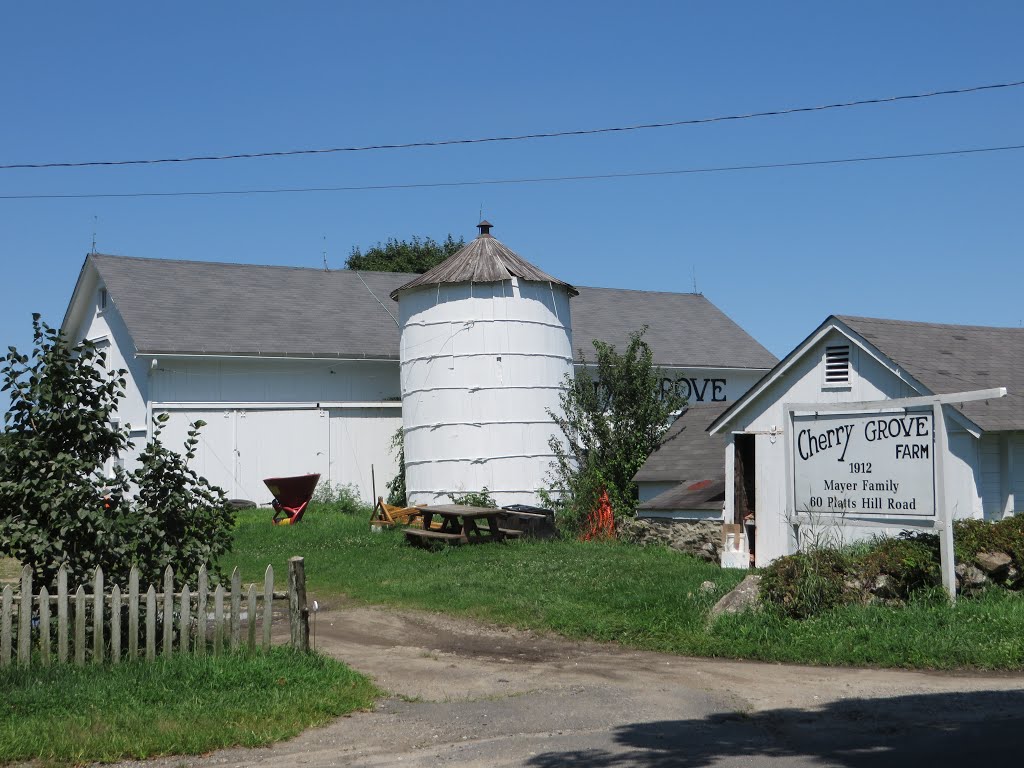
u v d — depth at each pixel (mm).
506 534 21422
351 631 13367
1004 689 9062
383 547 21281
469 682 10031
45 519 10039
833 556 12453
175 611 10102
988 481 15477
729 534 18312
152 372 28562
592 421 25391
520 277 25656
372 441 30719
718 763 6898
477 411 25266
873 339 16531
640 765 6895
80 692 8602
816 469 13680
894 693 9016
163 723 7977
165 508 10406
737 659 11102
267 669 9391
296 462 29562
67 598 9406
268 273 34906
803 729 7844
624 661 11102
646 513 21203
